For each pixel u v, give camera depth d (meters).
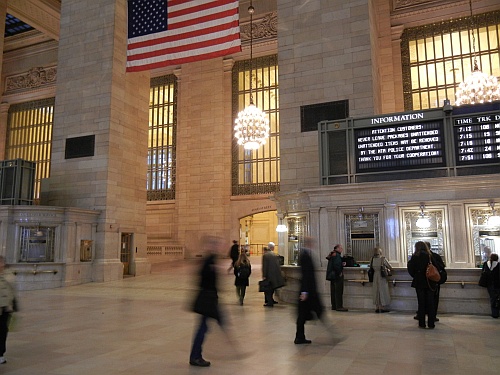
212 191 27.80
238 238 27.19
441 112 10.45
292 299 10.87
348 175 11.17
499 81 22.83
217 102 28.47
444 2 24.34
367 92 14.68
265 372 5.02
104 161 18.61
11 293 5.54
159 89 31.47
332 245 10.78
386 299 9.27
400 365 5.30
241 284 10.83
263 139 22.98
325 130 11.67
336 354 5.83
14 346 6.40
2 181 17.55
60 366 5.32
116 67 19.50
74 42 20.30
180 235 28.00
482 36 23.66
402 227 10.28
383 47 25.02
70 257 16.55
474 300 9.03
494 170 9.82
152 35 16.30
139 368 5.22
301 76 15.62
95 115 19.17
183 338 6.93
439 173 10.29
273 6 28.11
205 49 15.52
